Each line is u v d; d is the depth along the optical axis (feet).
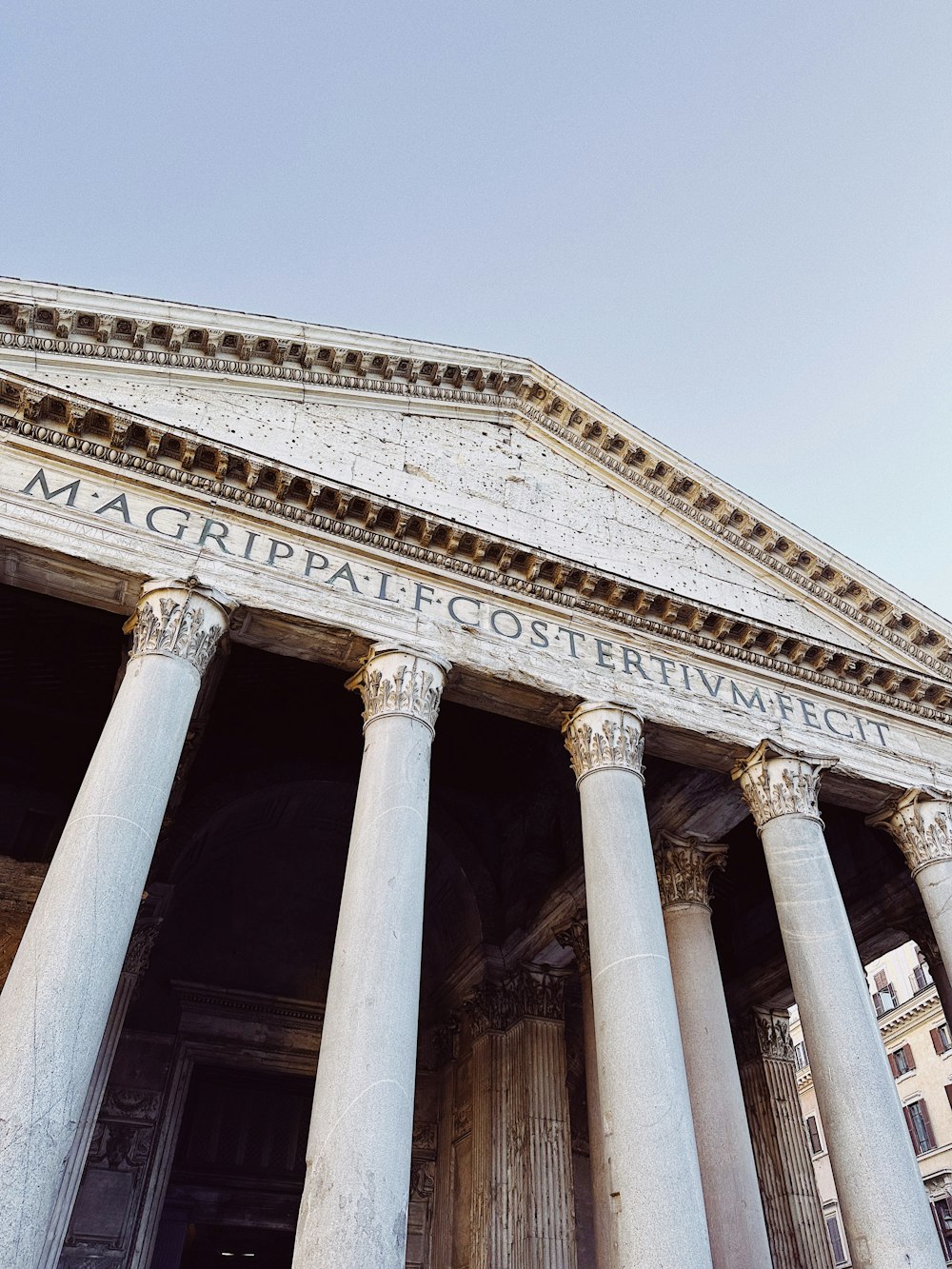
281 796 65.36
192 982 62.59
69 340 45.68
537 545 53.11
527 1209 55.06
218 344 49.24
